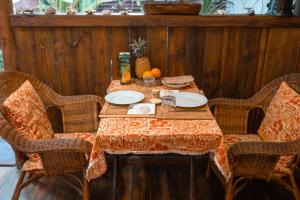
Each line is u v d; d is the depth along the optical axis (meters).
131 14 2.02
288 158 1.48
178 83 1.88
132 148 1.32
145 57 1.98
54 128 2.24
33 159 1.58
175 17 1.94
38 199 1.87
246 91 2.18
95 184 2.03
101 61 2.08
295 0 2.08
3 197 1.88
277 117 1.67
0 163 2.23
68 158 1.47
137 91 1.79
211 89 2.18
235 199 1.87
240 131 1.96
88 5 2.24
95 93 2.17
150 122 1.40
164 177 2.10
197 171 2.16
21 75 1.85
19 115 1.49
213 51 2.06
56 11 2.09
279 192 1.94
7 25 1.93
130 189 1.97
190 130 1.33
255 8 2.34
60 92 2.15
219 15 1.96
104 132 1.31
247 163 1.43
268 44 2.04
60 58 2.06
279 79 1.89
